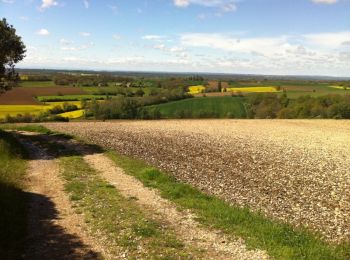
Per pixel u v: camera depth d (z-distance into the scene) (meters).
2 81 39.44
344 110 88.06
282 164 30.72
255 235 14.16
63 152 31.64
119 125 62.06
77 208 16.72
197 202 18.14
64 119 76.75
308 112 94.56
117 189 20.14
